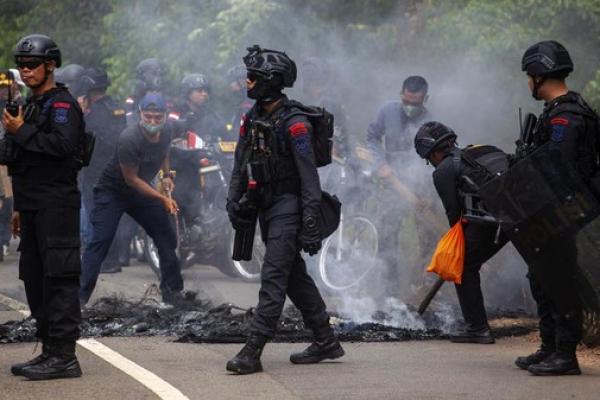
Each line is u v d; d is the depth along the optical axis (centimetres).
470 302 1792
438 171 1784
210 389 1442
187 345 1738
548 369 1523
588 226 1623
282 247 1561
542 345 1577
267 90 1571
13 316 2008
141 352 1677
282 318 1911
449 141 1820
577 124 1474
